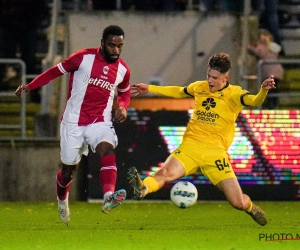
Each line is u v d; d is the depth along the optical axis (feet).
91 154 140.56
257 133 140.46
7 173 143.95
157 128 139.95
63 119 90.27
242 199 90.48
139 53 153.07
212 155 90.63
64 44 152.66
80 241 79.56
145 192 86.22
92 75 88.74
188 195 92.43
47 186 144.15
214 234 86.94
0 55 169.17
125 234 86.89
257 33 157.69
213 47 154.20
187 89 92.89
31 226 98.37
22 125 150.92
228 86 91.40
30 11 166.81
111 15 152.46
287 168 140.77
